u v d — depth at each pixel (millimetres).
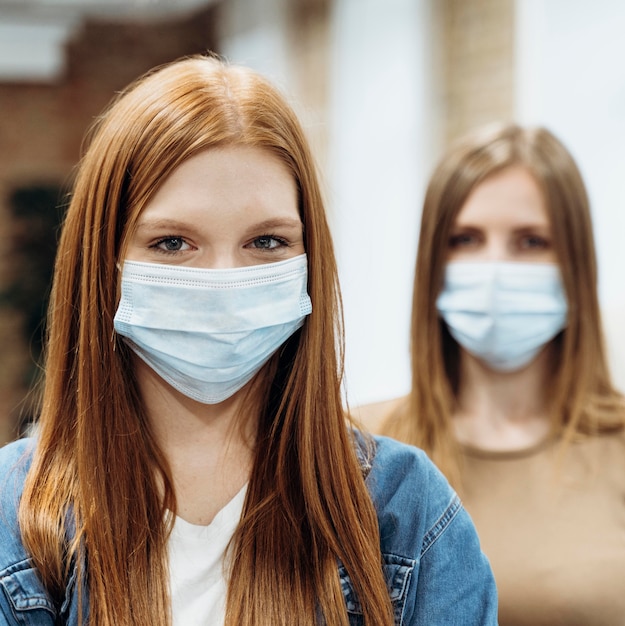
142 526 1135
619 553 1790
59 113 6195
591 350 1944
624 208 3344
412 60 4297
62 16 5668
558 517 1845
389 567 1185
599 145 3418
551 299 1899
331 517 1164
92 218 1127
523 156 1908
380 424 2057
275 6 5000
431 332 1983
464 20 4082
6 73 5984
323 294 1180
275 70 5016
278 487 1169
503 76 3838
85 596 1116
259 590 1125
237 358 1108
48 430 1170
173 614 1127
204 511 1188
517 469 1910
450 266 1948
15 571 1094
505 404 1955
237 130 1069
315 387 1174
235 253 1094
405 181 4371
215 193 1064
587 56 3451
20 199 6180
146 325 1103
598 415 1934
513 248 1921
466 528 1209
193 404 1188
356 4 4547
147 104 1095
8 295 6168
